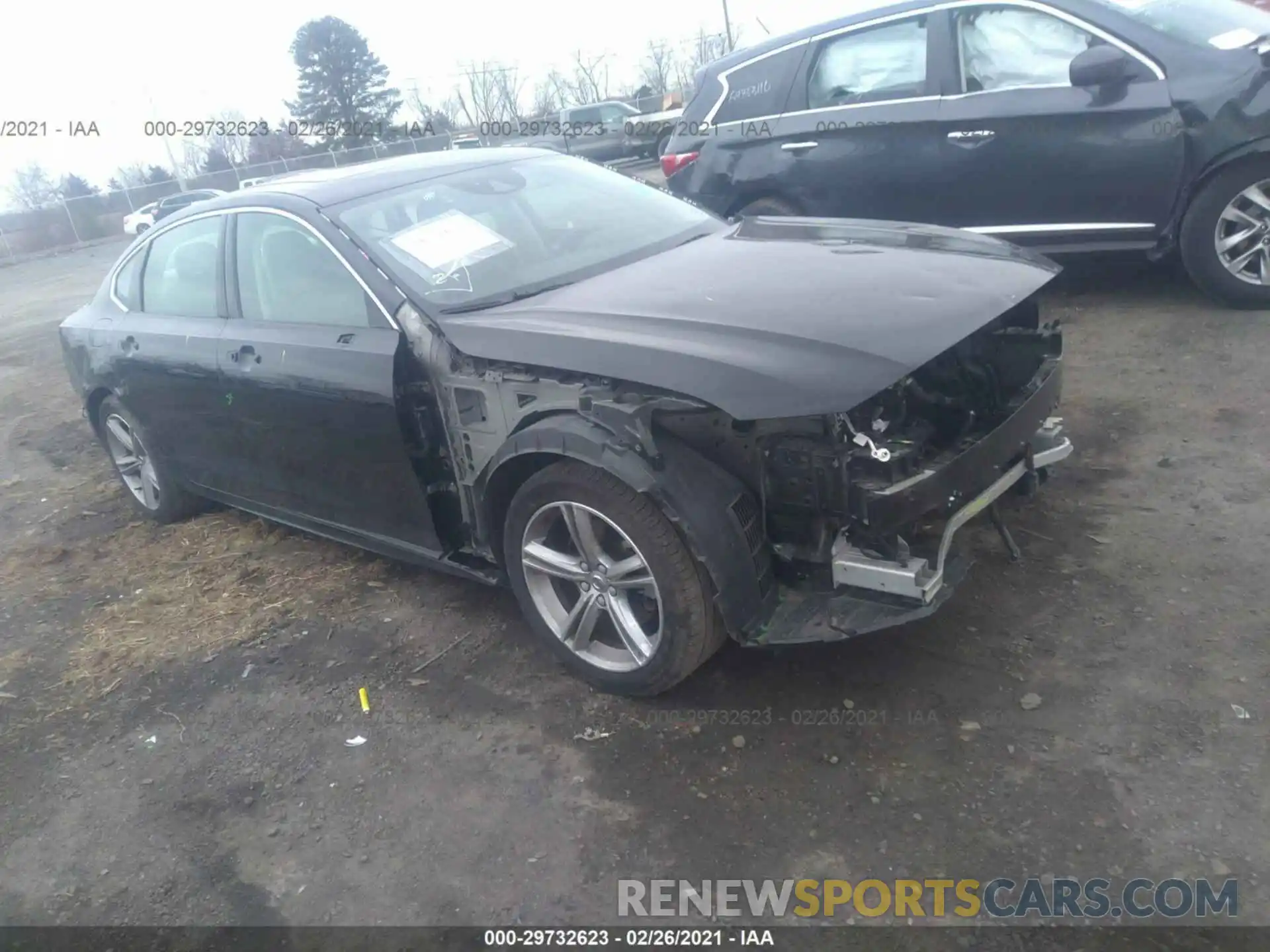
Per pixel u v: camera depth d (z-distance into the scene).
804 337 2.81
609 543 3.19
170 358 4.46
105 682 3.88
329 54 43.78
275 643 3.97
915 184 6.40
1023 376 3.50
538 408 3.14
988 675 3.09
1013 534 3.82
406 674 3.62
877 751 2.86
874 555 2.83
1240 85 5.38
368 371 3.51
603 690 3.30
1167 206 5.75
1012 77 6.03
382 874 2.71
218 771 3.25
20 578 5.01
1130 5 5.83
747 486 2.93
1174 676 2.95
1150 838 2.45
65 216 34.69
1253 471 3.99
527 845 2.73
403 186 4.11
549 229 4.05
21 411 8.58
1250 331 5.44
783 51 6.87
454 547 3.73
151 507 5.43
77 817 3.14
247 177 36.56
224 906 2.69
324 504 4.11
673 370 2.79
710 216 4.55
